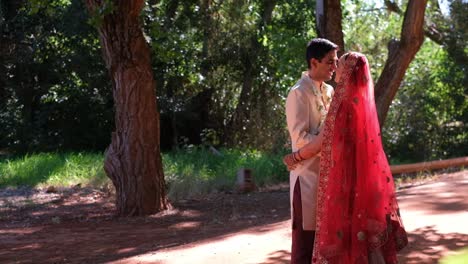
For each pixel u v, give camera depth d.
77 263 7.09
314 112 4.19
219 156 17.67
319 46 4.20
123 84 10.65
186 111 21.39
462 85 21.48
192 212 10.91
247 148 21.48
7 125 22.16
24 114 22.33
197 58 20.22
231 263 5.82
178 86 21.00
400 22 22.06
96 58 20.77
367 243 3.95
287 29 20.09
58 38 21.53
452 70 21.58
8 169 15.62
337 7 12.30
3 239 8.86
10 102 22.48
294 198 4.19
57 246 8.25
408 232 6.67
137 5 10.37
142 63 10.62
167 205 11.12
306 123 4.16
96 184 14.15
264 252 6.18
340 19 12.34
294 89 4.19
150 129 10.80
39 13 20.83
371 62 21.38
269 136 21.70
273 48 19.94
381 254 4.03
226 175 14.74
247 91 21.81
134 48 10.50
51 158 16.56
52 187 13.59
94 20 9.98
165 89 21.17
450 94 21.80
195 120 22.36
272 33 19.95
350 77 3.96
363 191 3.96
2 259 7.49
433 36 21.31
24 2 20.91
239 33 20.41
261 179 14.80
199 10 19.42
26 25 21.31
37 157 16.86
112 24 10.38
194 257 6.16
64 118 21.94
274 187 14.48
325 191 3.95
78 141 21.94
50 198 12.84
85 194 13.24
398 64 13.03
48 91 21.91
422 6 12.70
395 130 21.92
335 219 3.93
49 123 22.14
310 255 4.16
